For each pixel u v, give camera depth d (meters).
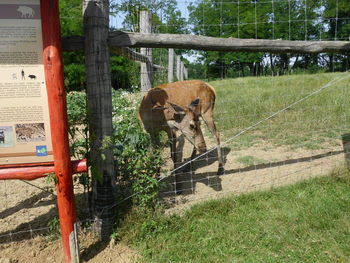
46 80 2.17
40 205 3.55
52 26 2.11
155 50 9.06
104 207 2.78
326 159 4.57
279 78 11.25
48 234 2.94
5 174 2.26
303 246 2.62
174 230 2.90
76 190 3.76
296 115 6.57
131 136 3.41
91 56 2.57
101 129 2.68
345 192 3.45
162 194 3.75
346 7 14.52
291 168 4.35
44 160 2.31
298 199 3.35
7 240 2.89
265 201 3.36
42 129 2.26
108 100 2.67
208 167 4.67
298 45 3.36
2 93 2.16
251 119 6.73
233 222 3.01
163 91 4.50
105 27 2.58
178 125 4.04
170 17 6.16
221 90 9.88
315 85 9.41
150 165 3.10
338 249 2.55
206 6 8.38
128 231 2.80
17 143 2.25
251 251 2.61
